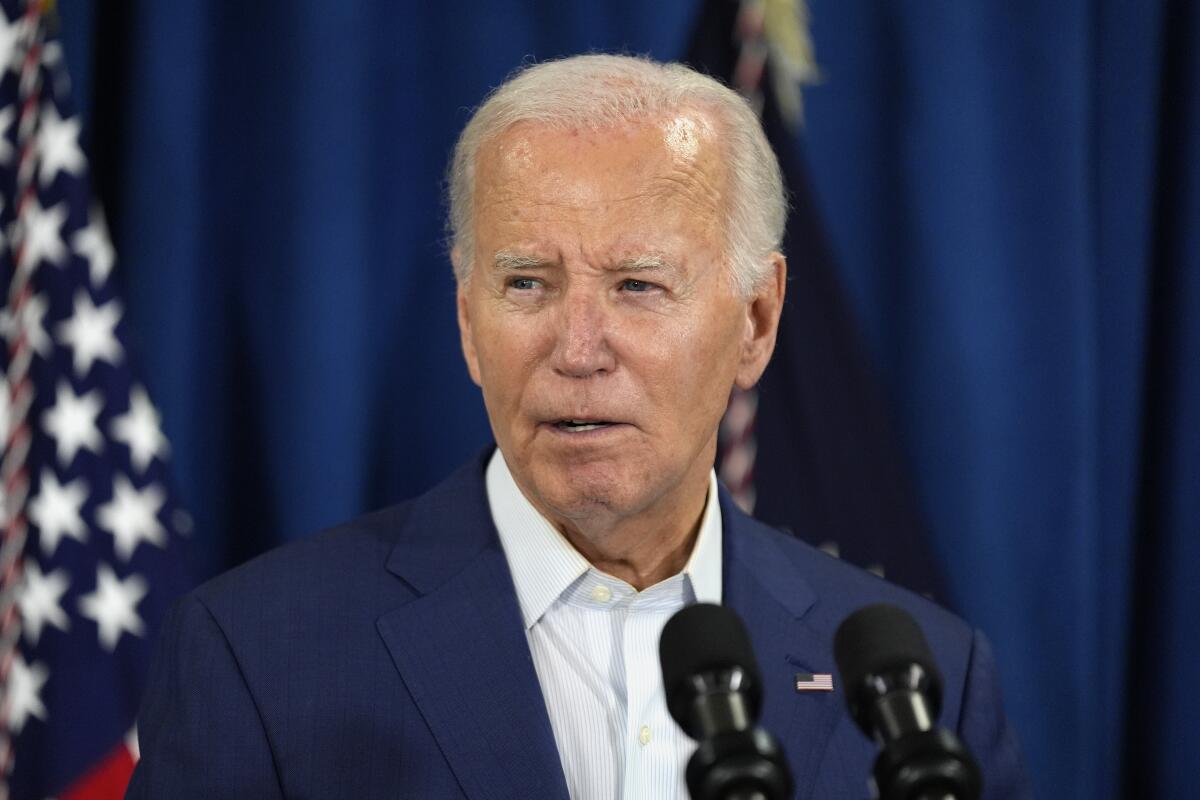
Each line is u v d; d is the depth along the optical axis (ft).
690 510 18.08
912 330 32.07
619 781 16.99
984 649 19.69
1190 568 32.37
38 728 25.76
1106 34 33.04
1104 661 32.45
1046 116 31.83
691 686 11.92
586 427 16.06
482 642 17.13
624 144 15.99
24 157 26.66
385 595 17.61
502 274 16.15
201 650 16.98
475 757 16.30
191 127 28.68
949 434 31.78
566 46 30.58
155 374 28.66
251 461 29.68
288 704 16.52
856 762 17.56
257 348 29.48
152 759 16.53
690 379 16.28
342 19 29.25
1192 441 32.35
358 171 29.43
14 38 26.84
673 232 15.98
